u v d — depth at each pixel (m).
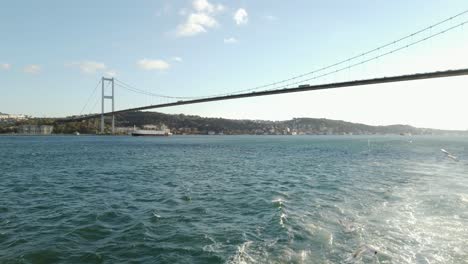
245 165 30.81
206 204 13.58
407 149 60.12
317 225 10.12
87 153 47.69
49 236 9.56
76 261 7.88
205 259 7.82
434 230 9.67
